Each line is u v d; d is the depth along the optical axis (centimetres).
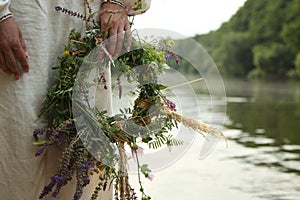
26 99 143
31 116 144
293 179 318
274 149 406
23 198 147
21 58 140
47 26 145
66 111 143
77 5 147
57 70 148
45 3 144
